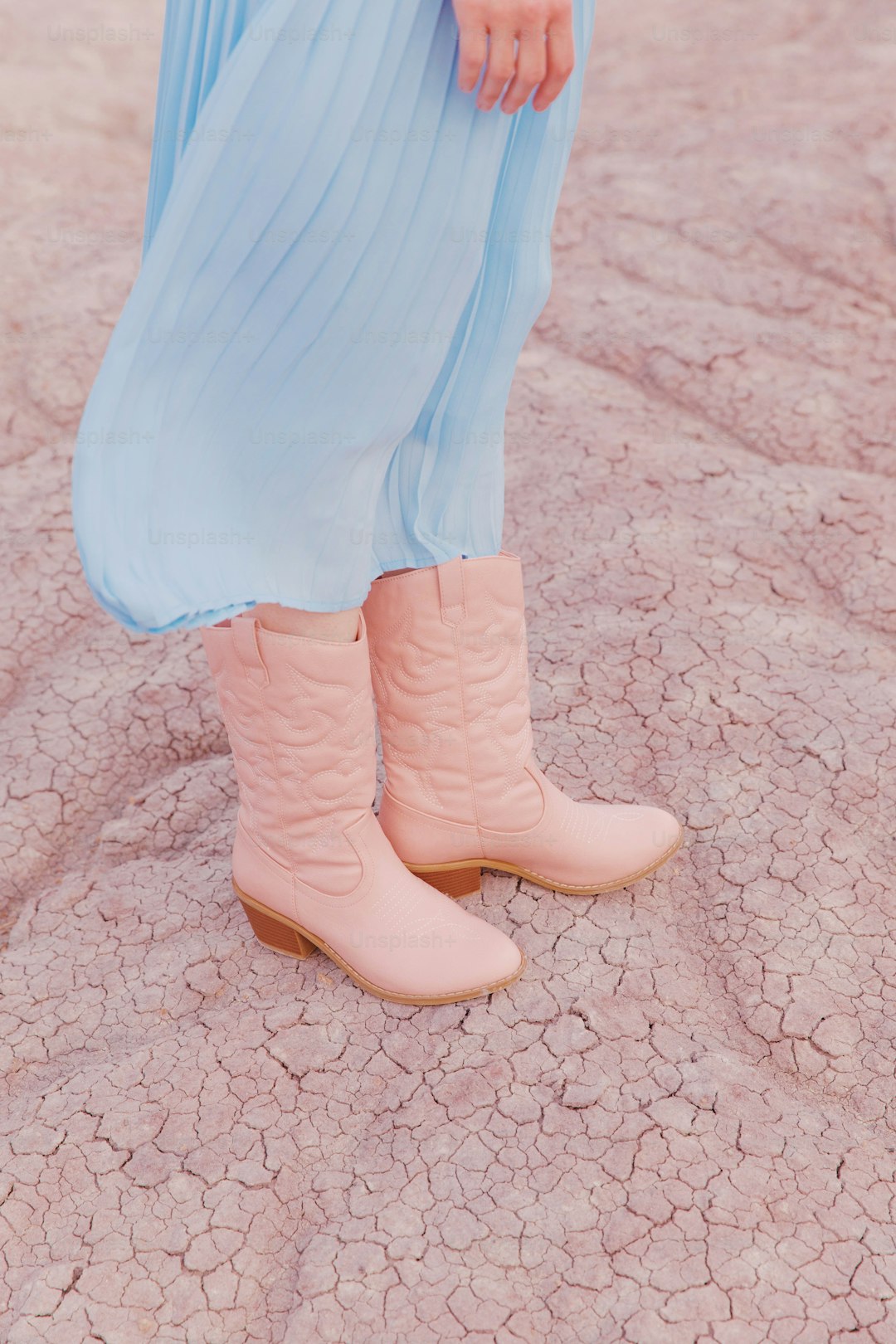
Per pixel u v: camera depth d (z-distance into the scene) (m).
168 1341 1.27
